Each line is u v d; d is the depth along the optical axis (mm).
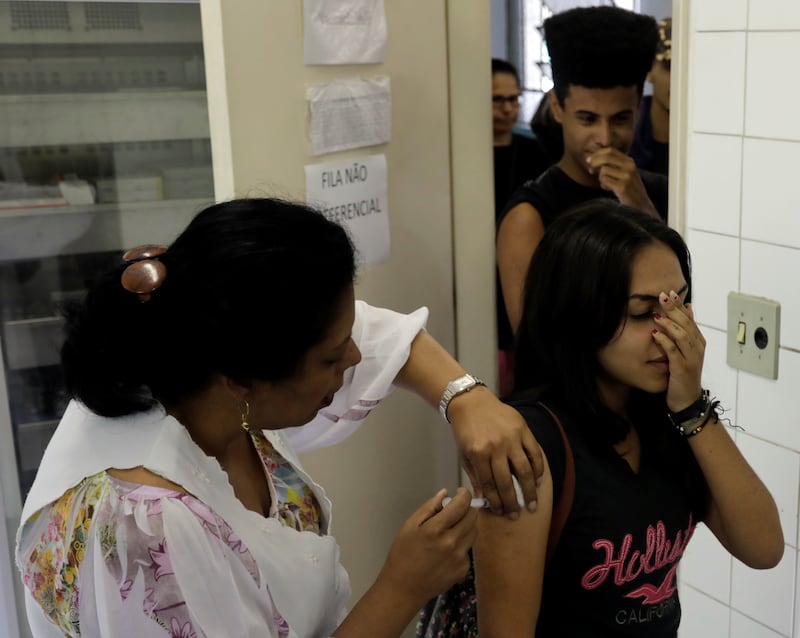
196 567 866
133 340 896
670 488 1353
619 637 1324
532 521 1221
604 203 1328
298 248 880
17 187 2322
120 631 861
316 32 1686
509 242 2016
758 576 1812
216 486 943
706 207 1754
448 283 2047
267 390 928
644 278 1243
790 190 1598
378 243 1882
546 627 1325
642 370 1277
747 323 1708
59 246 2393
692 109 1740
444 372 1215
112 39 2295
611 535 1275
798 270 1613
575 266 1266
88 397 923
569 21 1794
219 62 1584
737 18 1626
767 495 1379
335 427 1285
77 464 918
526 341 1361
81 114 2324
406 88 1884
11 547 2342
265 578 959
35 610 957
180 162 2422
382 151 1867
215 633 874
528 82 1903
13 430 2395
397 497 2027
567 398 1299
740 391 1762
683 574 1979
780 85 1578
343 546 1938
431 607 1425
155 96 2361
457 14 1914
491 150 1989
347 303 934
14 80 2258
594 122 1836
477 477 1135
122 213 2412
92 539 865
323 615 1053
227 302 857
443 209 2004
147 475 895
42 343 2420
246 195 1479
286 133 1684
